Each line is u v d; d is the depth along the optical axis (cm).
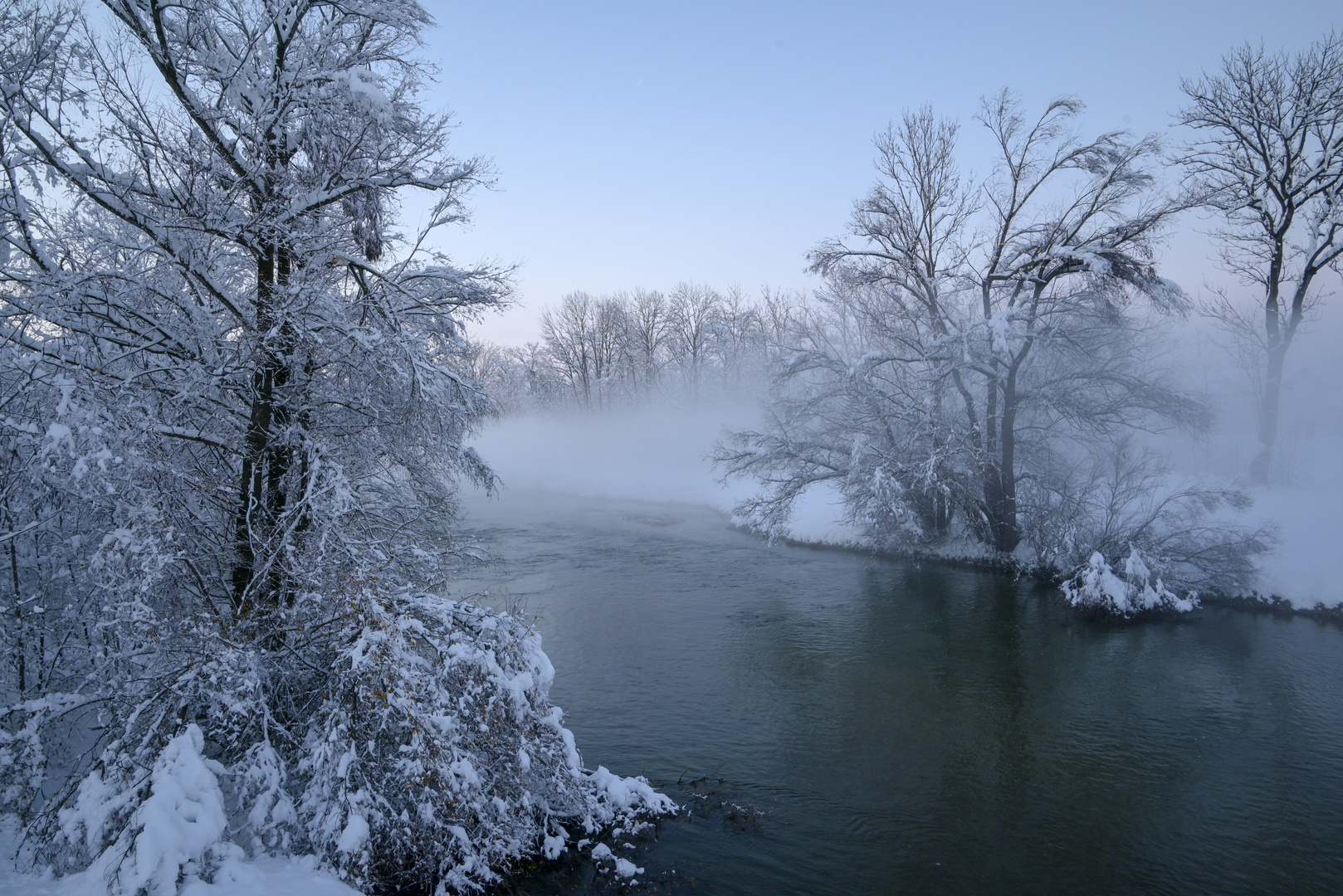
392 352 962
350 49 1075
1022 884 873
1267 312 2511
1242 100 2441
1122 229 1981
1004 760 1170
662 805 1023
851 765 1155
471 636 941
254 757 763
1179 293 1873
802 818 1006
